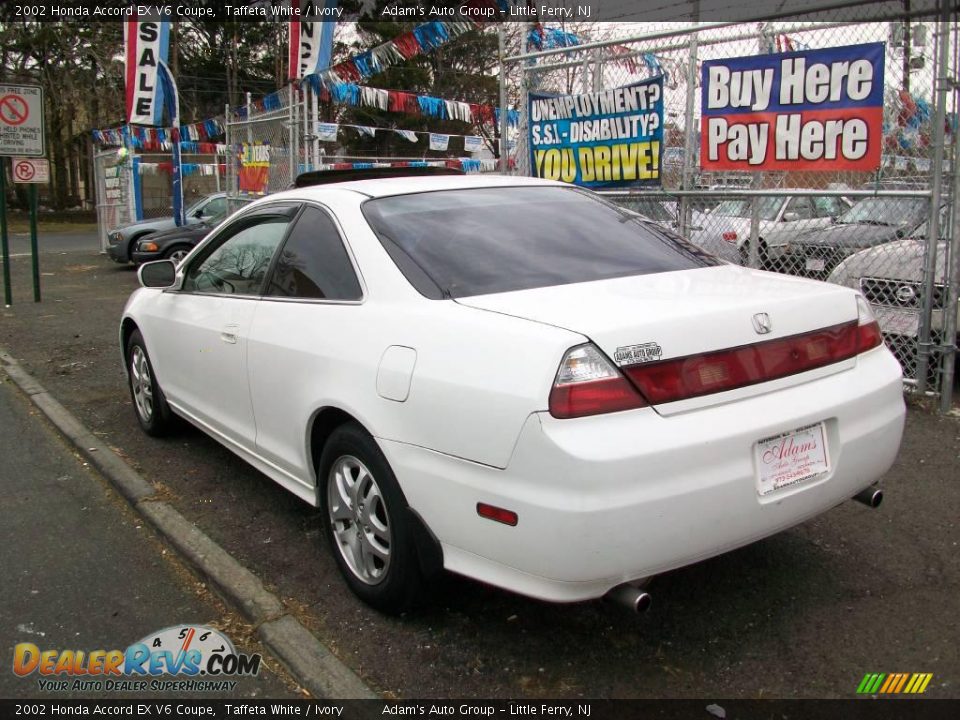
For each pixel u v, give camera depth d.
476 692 2.81
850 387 3.03
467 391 2.68
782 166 6.08
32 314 11.31
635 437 2.50
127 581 3.67
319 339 3.41
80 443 5.46
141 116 12.53
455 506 2.74
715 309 2.77
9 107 11.00
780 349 2.86
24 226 37.50
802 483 2.86
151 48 12.45
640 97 7.14
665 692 2.78
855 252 6.44
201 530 4.12
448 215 3.59
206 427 4.69
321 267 3.63
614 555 2.48
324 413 3.41
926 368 5.60
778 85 5.99
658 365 2.59
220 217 15.70
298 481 3.76
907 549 3.71
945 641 3.01
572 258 3.39
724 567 3.59
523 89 8.20
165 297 5.05
